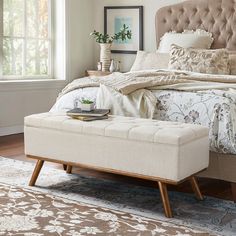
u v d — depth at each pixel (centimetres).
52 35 671
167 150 307
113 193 364
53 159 364
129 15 673
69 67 674
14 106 605
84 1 689
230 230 291
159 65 560
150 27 659
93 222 300
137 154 320
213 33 598
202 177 391
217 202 345
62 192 363
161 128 322
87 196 355
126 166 327
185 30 614
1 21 597
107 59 664
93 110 366
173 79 409
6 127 600
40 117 369
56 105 444
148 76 446
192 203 342
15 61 622
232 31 584
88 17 699
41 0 651
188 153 313
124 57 685
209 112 360
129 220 305
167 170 308
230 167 356
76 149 350
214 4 596
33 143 372
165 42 600
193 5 611
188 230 289
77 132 347
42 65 662
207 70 505
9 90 595
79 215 313
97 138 338
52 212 318
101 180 401
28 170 425
